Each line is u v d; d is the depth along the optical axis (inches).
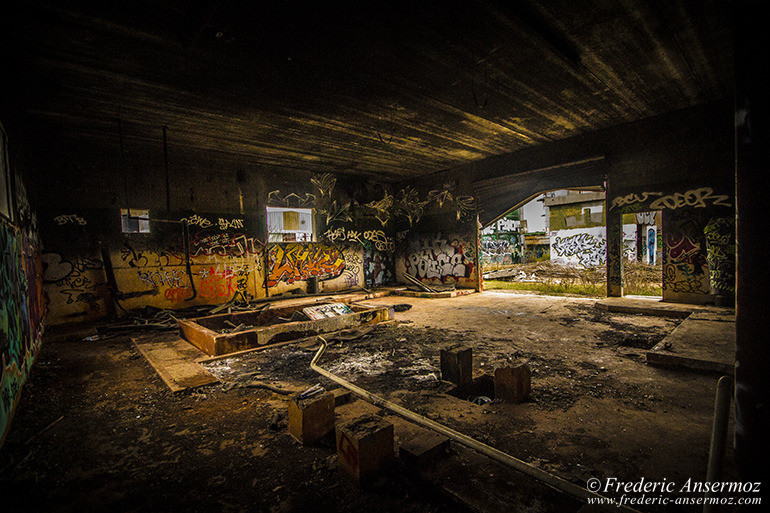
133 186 294.8
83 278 271.3
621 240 306.2
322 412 101.2
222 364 176.2
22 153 205.8
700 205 261.9
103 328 247.9
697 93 236.1
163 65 172.4
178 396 135.6
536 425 105.9
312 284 400.5
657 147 278.4
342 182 438.9
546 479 75.6
